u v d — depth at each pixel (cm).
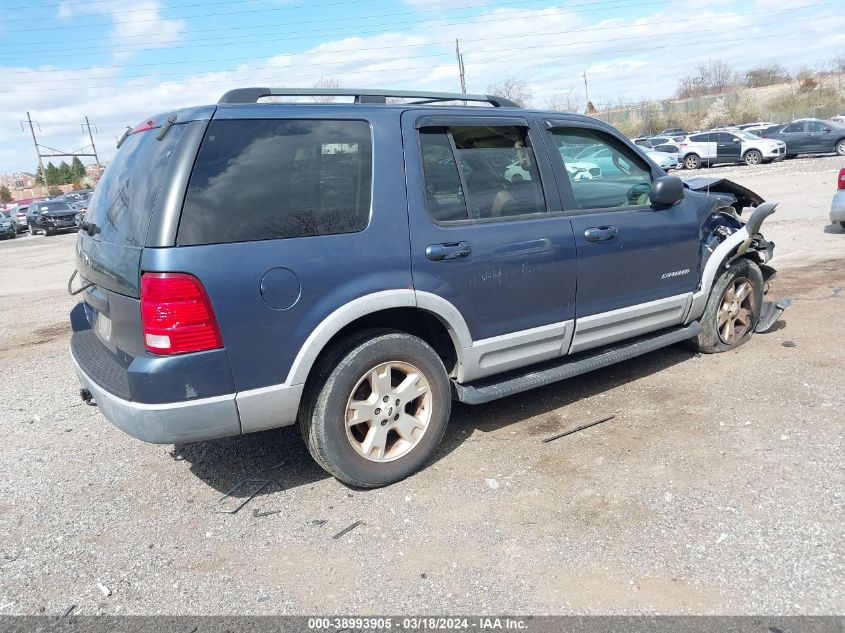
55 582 289
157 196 296
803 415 403
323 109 338
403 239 343
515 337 391
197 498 356
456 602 261
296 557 297
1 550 316
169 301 287
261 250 305
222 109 310
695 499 321
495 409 451
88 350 382
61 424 477
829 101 5059
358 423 345
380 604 263
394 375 360
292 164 321
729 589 258
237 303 299
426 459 368
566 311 413
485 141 388
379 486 354
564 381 495
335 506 338
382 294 335
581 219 417
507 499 333
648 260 453
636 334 465
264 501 347
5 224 3019
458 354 374
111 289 321
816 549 278
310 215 321
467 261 363
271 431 438
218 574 288
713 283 509
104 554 309
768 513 305
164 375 289
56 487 377
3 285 1266
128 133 391
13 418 494
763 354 518
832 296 674
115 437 446
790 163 2536
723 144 2772
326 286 321
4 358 679
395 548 299
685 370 498
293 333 314
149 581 286
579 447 384
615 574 271
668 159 2750
